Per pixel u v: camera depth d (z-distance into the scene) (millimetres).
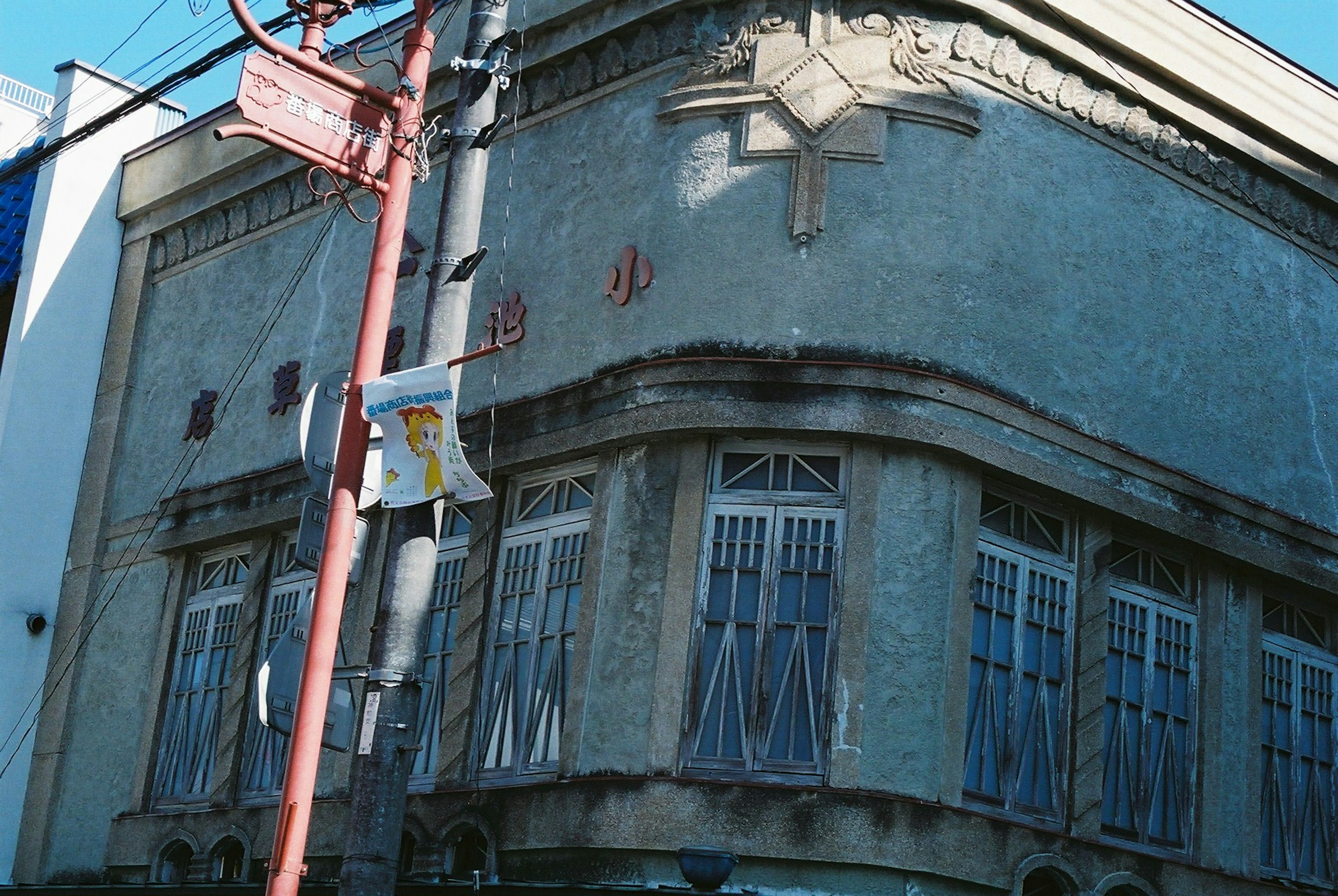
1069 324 14492
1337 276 17047
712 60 14469
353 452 10594
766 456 13586
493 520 14938
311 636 10227
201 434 18219
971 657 13484
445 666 15062
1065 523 14438
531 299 15094
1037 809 13711
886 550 13203
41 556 18953
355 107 11406
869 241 13797
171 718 17500
